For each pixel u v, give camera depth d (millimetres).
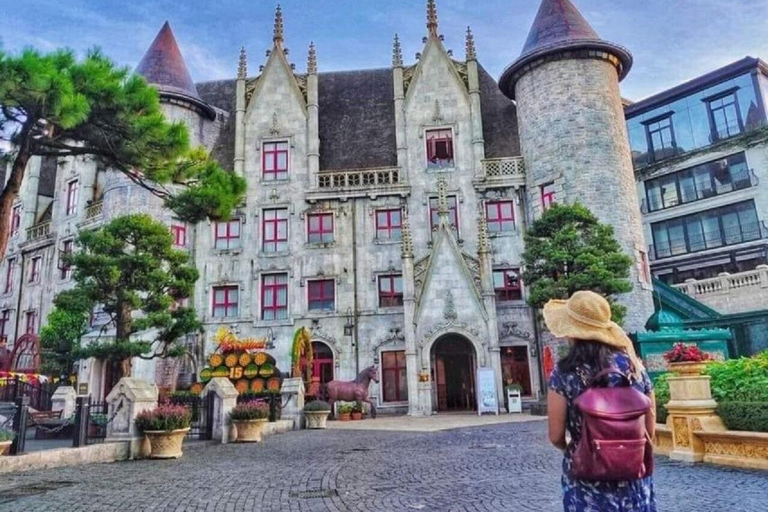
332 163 31844
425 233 29453
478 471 9266
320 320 28656
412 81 31703
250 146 31453
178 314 18750
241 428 15305
